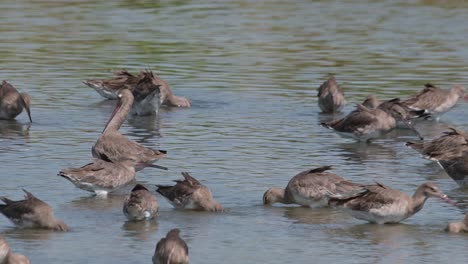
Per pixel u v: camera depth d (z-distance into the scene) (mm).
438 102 28484
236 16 43344
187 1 47156
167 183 21266
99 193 20281
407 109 27734
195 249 17297
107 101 29984
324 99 28375
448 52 36094
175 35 39000
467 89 30469
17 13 43250
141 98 28312
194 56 35469
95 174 20078
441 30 40219
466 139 23453
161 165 22750
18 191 20469
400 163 23406
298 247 17516
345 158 23703
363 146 25219
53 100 29656
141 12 44062
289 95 30406
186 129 26562
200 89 31094
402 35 39219
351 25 41344
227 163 22922
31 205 18250
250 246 17531
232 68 33750
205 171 22188
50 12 43656
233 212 19516
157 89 28250
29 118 27188
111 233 18078
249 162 23016
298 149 24453
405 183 21516
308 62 34594
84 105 29266
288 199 19969
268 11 44719
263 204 20016
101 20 42000
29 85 31094
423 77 32281
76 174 19953
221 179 21562
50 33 38938
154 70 33312
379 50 36438
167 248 15820
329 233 18359
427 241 17922
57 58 34781
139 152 21969
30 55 35094
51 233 18062
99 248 17250
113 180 20234
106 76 32156
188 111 28781
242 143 24922
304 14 44000
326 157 23734
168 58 35188
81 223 18641
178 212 19500
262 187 21016
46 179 21422
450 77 32188
